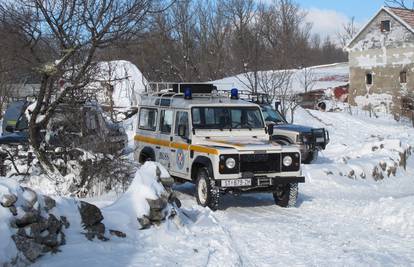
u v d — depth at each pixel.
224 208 11.54
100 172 12.34
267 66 39.69
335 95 50.81
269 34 52.59
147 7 11.74
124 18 11.48
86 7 11.32
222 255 7.57
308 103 44.97
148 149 13.38
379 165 17.72
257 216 10.78
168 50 35.75
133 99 27.25
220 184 10.70
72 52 11.38
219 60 51.81
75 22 11.55
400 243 8.74
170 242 7.96
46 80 11.84
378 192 15.09
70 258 6.64
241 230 9.45
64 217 7.16
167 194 8.52
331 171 15.88
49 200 6.98
